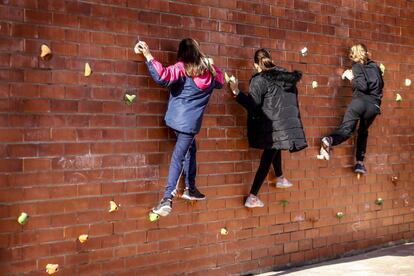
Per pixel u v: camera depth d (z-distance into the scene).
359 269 7.38
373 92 7.86
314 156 7.73
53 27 5.53
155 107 6.23
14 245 5.32
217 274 6.76
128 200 6.04
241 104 6.71
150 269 6.21
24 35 5.36
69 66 5.63
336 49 7.98
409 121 9.02
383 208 8.66
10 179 5.30
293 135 6.61
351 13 8.17
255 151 7.10
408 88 8.99
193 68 5.91
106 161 5.88
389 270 7.34
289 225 7.47
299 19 7.55
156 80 5.89
